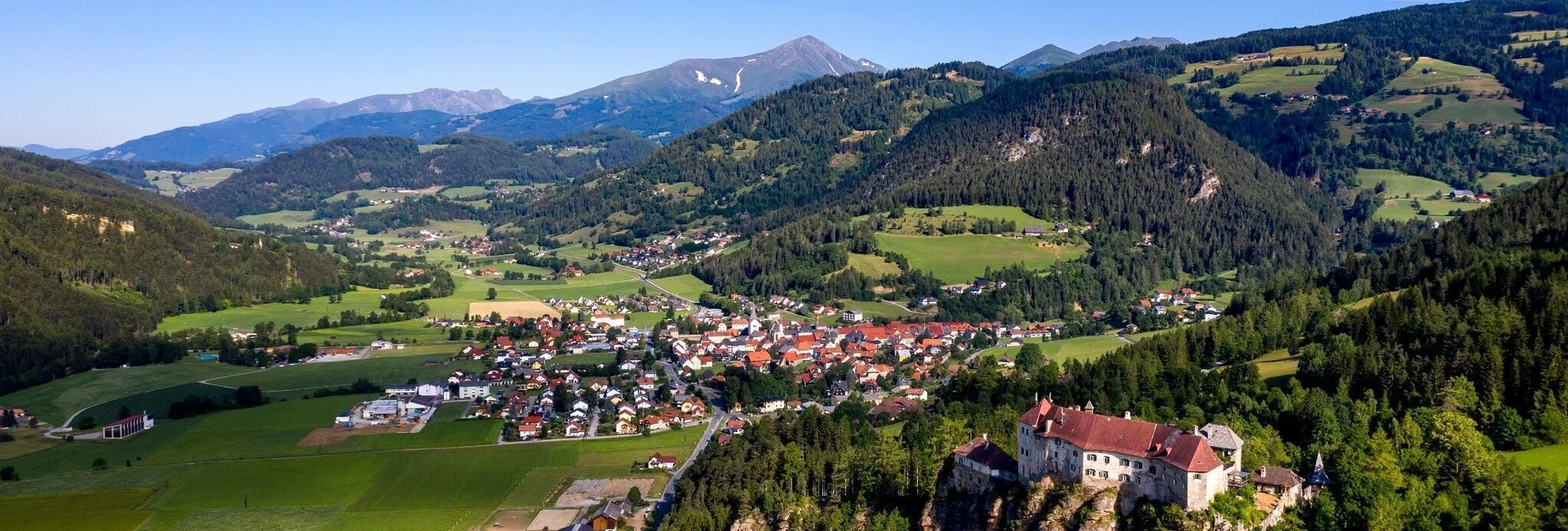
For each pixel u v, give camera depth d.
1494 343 198.88
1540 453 167.62
